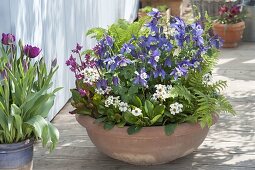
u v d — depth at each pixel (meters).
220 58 4.30
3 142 2.49
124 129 2.57
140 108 2.60
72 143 2.93
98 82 2.61
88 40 3.79
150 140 2.57
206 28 2.82
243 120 3.16
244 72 3.96
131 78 2.60
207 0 4.78
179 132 2.57
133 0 5.39
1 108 2.46
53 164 2.75
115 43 2.72
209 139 2.95
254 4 4.96
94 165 2.74
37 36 2.98
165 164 2.72
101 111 2.62
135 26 2.80
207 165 2.71
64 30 3.33
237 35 4.59
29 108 2.50
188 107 2.64
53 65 2.60
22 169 2.52
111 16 4.49
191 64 2.64
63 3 3.31
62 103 3.35
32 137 2.53
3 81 2.52
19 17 2.81
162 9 5.36
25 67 2.57
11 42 2.54
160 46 2.63
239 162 2.73
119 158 2.67
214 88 2.74
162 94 2.58
